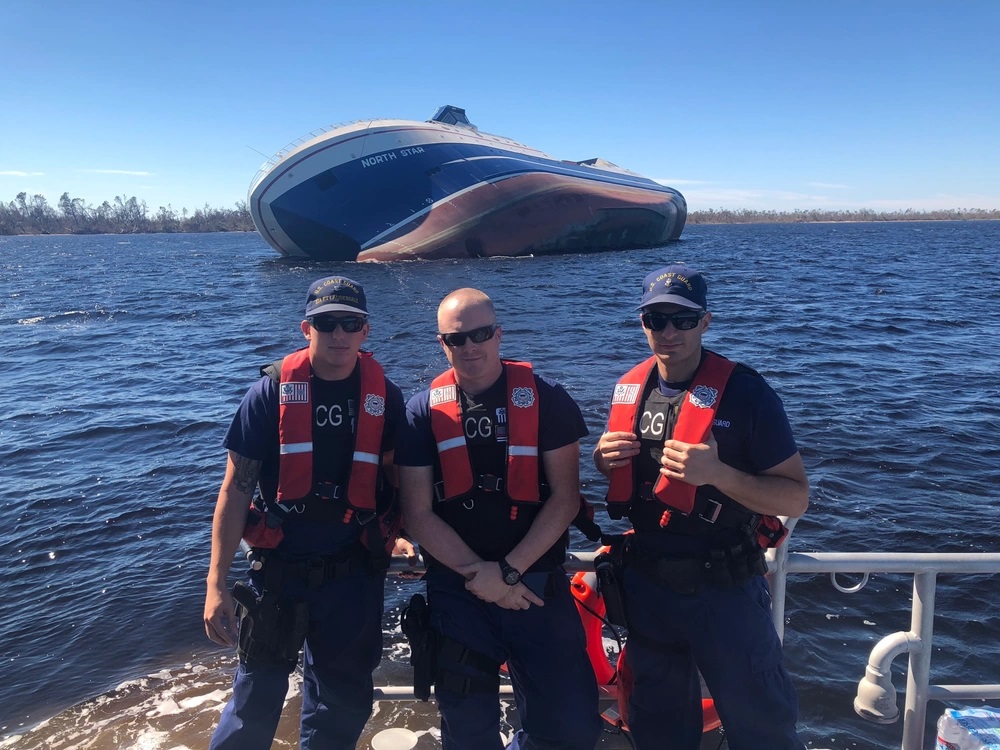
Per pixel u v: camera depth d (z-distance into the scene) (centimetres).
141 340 2119
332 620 269
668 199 7256
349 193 5178
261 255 7856
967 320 2230
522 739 262
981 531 713
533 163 5909
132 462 974
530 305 2706
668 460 240
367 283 3759
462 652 255
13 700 481
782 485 240
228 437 274
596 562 284
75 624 575
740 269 4553
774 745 246
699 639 248
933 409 1174
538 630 259
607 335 2002
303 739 271
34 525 770
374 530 275
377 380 279
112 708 464
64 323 2520
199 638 550
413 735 397
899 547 680
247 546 282
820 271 4350
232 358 1811
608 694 304
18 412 1262
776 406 246
